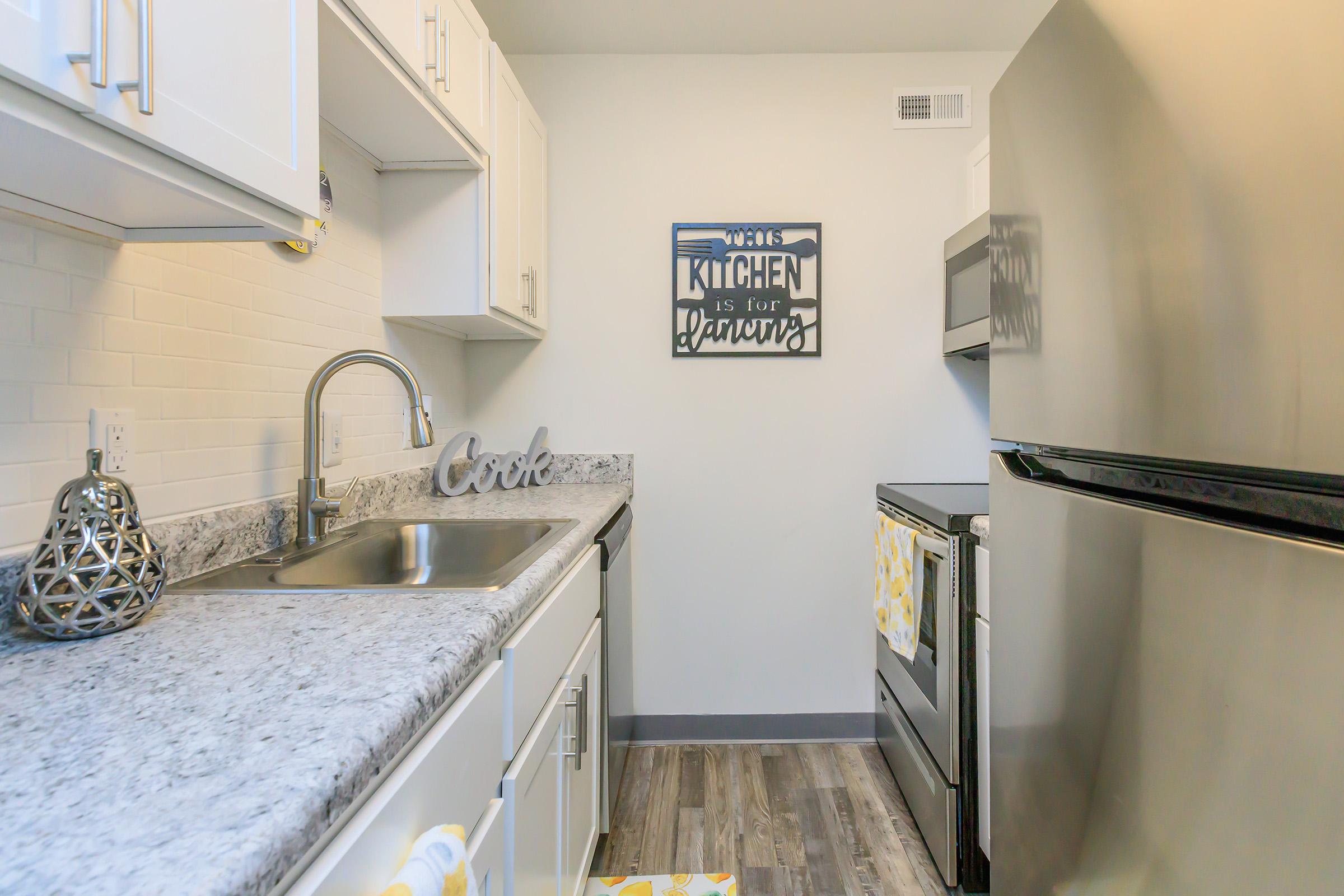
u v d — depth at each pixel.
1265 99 0.57
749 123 2.42
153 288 1.08
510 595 0.95
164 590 0.96
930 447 2.42
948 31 2.29
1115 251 0.79
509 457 2.25
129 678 0.66
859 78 2.42
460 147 1.67
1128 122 0.76
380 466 1.84
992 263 1.15
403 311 1.84
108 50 0.60
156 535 1.04
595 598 1.65
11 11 0.53
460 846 0.63
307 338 1.51
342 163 1.65
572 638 1.34
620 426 2.45
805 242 2.40
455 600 0.93
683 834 1.87
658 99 2.42
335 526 1.54
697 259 2.42
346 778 0.50
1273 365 0.57
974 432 2.42
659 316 2.44
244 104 0.80
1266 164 0.57
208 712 0.59
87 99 0.59
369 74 1.28
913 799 1.91
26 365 0.88
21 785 0.47
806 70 2.42
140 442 1.05
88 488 0.81
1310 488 0.57
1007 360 1.10
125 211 0.85
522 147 2.09
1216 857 0.64
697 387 2.44
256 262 1.34
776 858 1.76
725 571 2.45
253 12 0.82
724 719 2.45
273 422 1.39
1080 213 0.87
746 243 2.41
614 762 1.88
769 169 2.42
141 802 0.45
